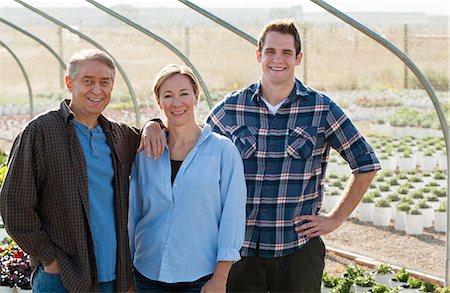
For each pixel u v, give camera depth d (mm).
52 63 30328
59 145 4176
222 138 4484
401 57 7184
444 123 7324
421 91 23734
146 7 30906
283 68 4789
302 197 4879
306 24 25031
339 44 25406
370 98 23125
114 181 4367
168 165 4434
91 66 4234
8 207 4141
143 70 28422
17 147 4156
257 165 4844
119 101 25688
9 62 30719
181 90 4379
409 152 14914
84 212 4234
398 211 10398
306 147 4832
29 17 33031
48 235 4254
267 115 4879
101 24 31047
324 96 4918
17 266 6684
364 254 9141
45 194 4230
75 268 4238
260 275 4938
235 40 26703
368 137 17844
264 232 4859
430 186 12633
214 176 4395
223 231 4406
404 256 9031
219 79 26891
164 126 4578
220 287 4371
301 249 4926
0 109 22750
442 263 8703
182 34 28875
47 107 23219
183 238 4387
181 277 4398
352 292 6883
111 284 4387
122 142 4477
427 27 29562
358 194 4977
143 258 4500
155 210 4434
